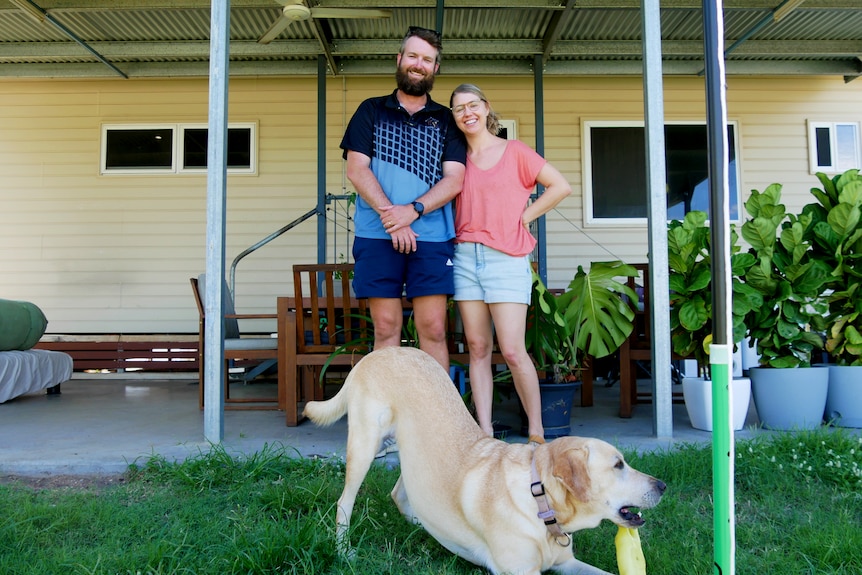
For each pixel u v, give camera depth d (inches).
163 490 109.7
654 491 66.7
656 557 76.8
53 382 231.9
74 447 132.3
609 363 253.4
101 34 261.6
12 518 90.6
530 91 297.7
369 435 87.0
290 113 297.3
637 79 301.0
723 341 56.4
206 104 298.7
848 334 148.4
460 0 229.8
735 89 301.3
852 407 147.0
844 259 151.5
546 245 291.7
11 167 297.4
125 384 270.2
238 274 292.2
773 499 99.9
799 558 79.6
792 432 131.3
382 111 116.0
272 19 250.5
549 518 70.0
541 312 142.0
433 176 114.3
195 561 78.0
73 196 296.8
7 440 140.9
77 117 298.0
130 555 78.1
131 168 297.3
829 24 257.8
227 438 140.1
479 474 75.8
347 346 149.6
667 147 302.0
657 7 137.6
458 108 117.4
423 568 78.5
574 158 298.2
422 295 111.1
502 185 115.6
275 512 94.7
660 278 136.2
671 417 135.6
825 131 302.4
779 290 148.1
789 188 300.0
